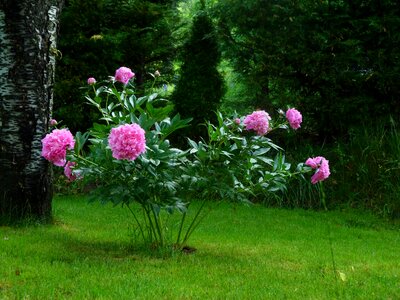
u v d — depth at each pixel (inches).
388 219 318.0
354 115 386.3
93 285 147.2
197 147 195.0
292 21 403.5
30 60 241.9
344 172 369.4
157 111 192.9
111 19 462.3
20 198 243.3
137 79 474.3
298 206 359.6
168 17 476.4
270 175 199.3
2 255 180.2
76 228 246.2
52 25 251.0
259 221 297.9
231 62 464.8
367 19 378.0
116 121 196.2
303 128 406.3
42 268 164.9
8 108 240.2
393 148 358.0
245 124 197.3
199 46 433.7
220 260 189.0
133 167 181.6
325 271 178.5
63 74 434.9
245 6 418.3
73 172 188.9
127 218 282.8
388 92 386.0
